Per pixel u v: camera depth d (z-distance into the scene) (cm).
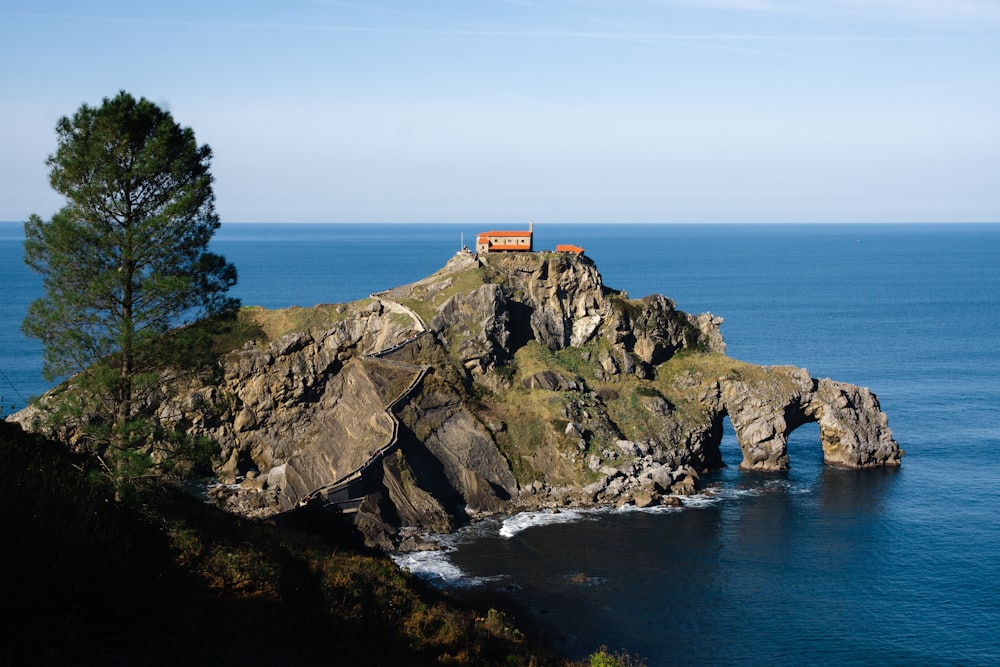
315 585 5353
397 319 13888
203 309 6178
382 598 5906
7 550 3841
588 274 15262
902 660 7781
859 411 14275
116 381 5453
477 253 15575
